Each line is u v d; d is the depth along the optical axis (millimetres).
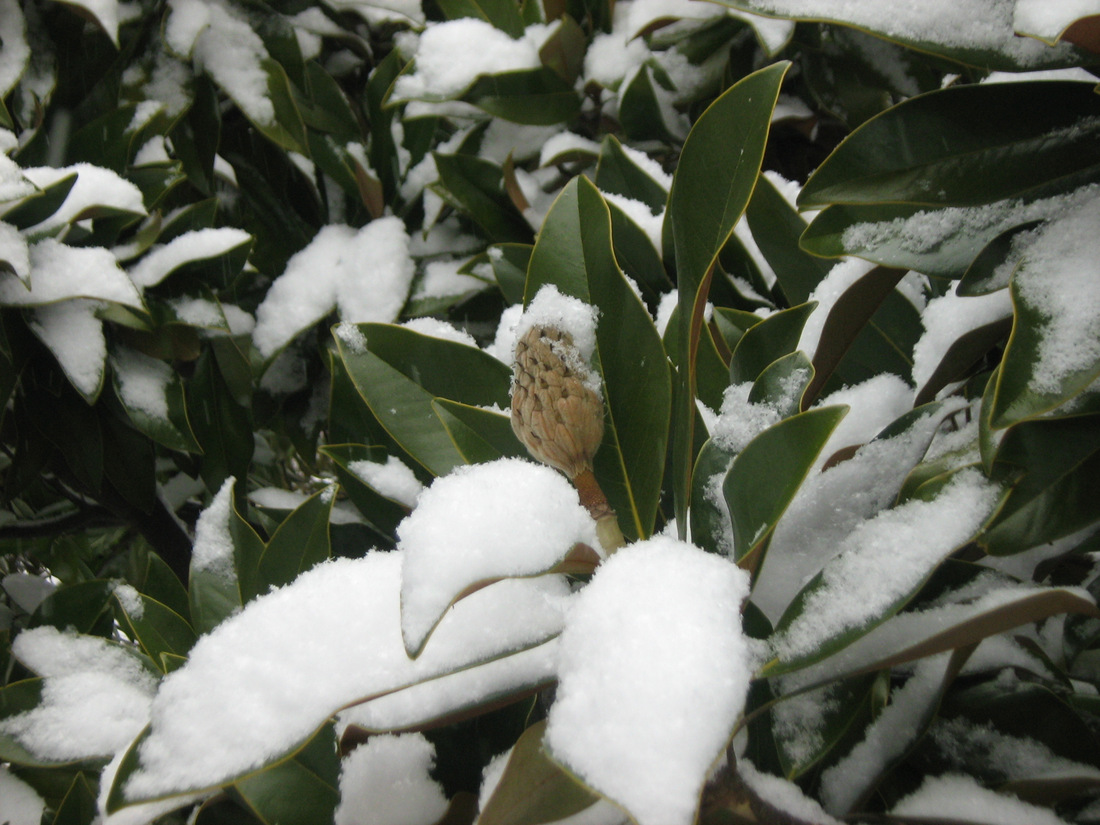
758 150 485
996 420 458
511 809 440
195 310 968
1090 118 534
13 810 721
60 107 1065
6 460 1334
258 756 434
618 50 1027
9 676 842
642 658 409
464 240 1076
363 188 1062
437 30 998
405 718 475
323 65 1280
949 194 542
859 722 554
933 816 519
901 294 672
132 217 939
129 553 1463
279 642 463
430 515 452
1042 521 511
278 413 1199
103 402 1014
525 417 495
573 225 566
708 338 629
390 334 615
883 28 514
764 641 464
